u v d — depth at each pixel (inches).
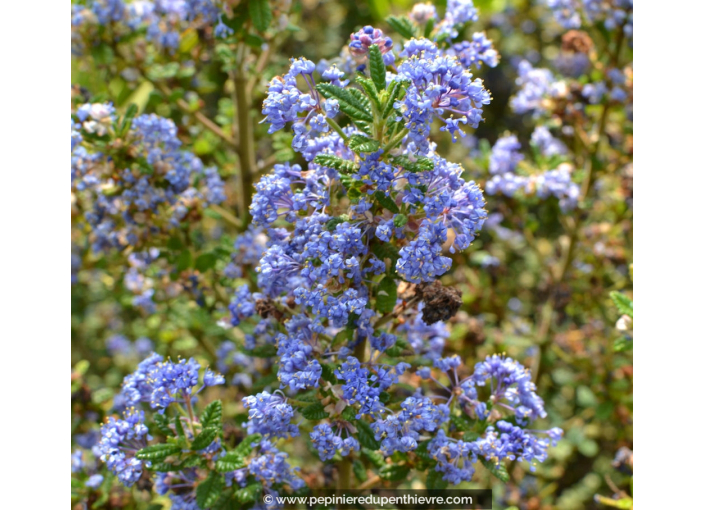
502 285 19.1
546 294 19.0
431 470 11.5
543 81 17.3
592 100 16.8
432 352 12.7
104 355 21.5
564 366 19.1
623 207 18.6
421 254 10.0
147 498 15.1
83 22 15.0
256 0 13.7
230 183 19.1
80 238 16.0
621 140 18.2
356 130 11.0
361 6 24.6
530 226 17.6
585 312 19.1
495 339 17.7
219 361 16.0
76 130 13.3
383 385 10.6
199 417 11.9
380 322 11.5
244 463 11.4
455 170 10.5
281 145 15.1
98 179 13.6
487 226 18.5
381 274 10.9
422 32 13.2
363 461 13.5
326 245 10.4
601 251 18.2
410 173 10.3
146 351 20.1
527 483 17.9
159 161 13.6
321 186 11.0
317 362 10.6
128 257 15.6
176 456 11.3
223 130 17.1
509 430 11.2
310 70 10.5
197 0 14.1
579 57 19.9
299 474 13.5
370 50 10.5
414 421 10.5
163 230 14.3
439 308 10.7
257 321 13.4
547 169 16.8
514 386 11.6
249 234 14.4
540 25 27.0
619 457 16.0
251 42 14.3
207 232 19.9
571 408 20.2
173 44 15.5
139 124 13.3
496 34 26.5
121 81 16.6
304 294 10.5
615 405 17.3
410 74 10.1
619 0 16.1
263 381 12.4
